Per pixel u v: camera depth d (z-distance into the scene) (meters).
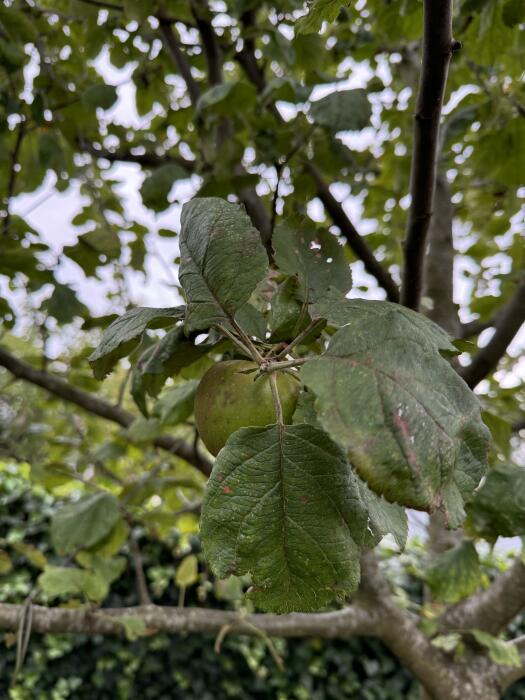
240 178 0.64
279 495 0.23
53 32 0.87
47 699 1.39
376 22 0.79
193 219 0.26
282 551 0.23
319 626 0.72
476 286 1.03
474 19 0.62
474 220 0.99
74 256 0.70
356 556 0.23
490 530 0.46
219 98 0.59
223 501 0.23
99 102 0.74
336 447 0.23
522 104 0.69
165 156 0.87
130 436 0.68
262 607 0.23
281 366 0.24
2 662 1.36
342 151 0.67
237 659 1.46
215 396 0.26
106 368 0.32
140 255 0.94
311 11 0.28
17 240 0.68
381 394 0.20
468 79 0.80
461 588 0.63
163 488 0.80
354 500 0.23
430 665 0.73
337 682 1.47
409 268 0.47
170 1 0.75
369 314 0.23
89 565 0.73
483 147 0.69
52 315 0.69
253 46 0.78
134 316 0.27
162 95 0.93
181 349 0.31
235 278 0.25
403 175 0.91
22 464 1.02
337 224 0.72
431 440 0.20
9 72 0.68
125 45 0.89
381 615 0.74
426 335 0.23
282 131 0.65
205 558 0.22
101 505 0.70
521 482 0.46
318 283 0.29
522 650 0.76
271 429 0.23
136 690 1.44
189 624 0.70
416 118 0.37
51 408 1.13
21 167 0.92
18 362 0.84
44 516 1.40
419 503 0.19
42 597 0.92
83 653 1.42
